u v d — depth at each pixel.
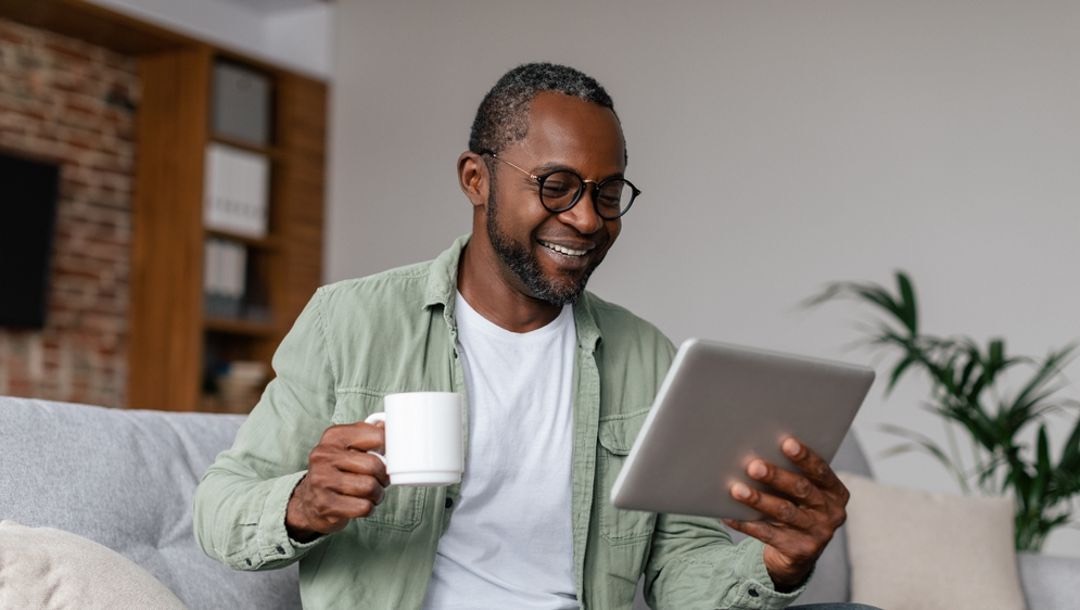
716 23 5.24
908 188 4.77
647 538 1.72
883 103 4.86
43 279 5.20
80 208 5.46
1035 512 3.12
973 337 4.59
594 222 1.58
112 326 5.56
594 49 5.52
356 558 1.56
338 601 1.54
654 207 5.30
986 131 4.64
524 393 1.68
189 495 1.81
